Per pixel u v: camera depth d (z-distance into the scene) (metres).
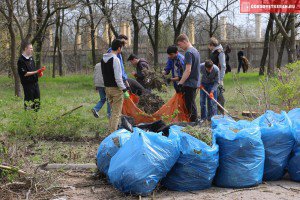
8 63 24.53
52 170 6.73
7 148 6.71
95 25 32.50
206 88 10.06
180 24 27.08
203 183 5.77
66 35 41.56
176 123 7.56
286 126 6.24
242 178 5.85
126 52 34.56
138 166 5.45
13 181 5.94
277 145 6.15
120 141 6.18
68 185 6.07
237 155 5.83
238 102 12.69
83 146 8.44
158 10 26.17
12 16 16.59
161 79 11.68
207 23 33.78
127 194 5.59
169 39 36.12
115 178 5.54
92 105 13.10
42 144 8.41
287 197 5.54
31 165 6.48
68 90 20.84
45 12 25.56
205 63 9.78
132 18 25.47
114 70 8.36
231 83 21.42
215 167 5.79
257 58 38.94
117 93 8.50
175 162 5.68
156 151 5.52
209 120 9.99
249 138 5.83
